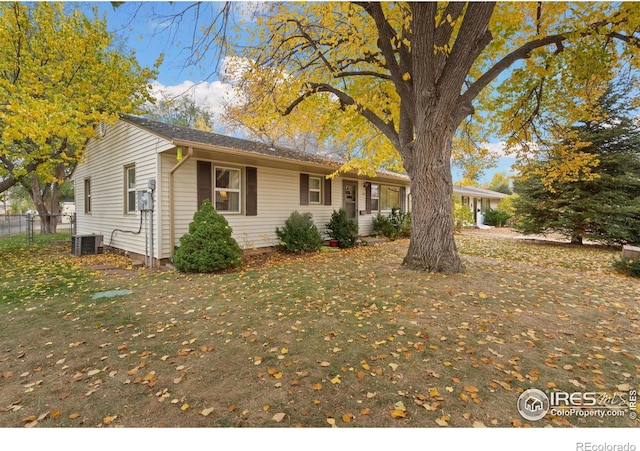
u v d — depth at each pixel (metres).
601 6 5.59
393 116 8.02
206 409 2.07
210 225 6.30
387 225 12.58
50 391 2.29
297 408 2.08
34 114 6.46
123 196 8.21
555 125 8.29
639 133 10.55
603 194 10.54
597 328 3.40
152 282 5.41
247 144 9.20
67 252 9.23
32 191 16.39
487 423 1.97
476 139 9.77
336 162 11.49
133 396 2.22
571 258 8.37
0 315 3.81
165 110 14.34
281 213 9.34
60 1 7.97
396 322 3.53
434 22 5.36
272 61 6.44
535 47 5.71
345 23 5.72
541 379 2.43
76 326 3.48
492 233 16.69
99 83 9.33
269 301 4.31
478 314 3.77
